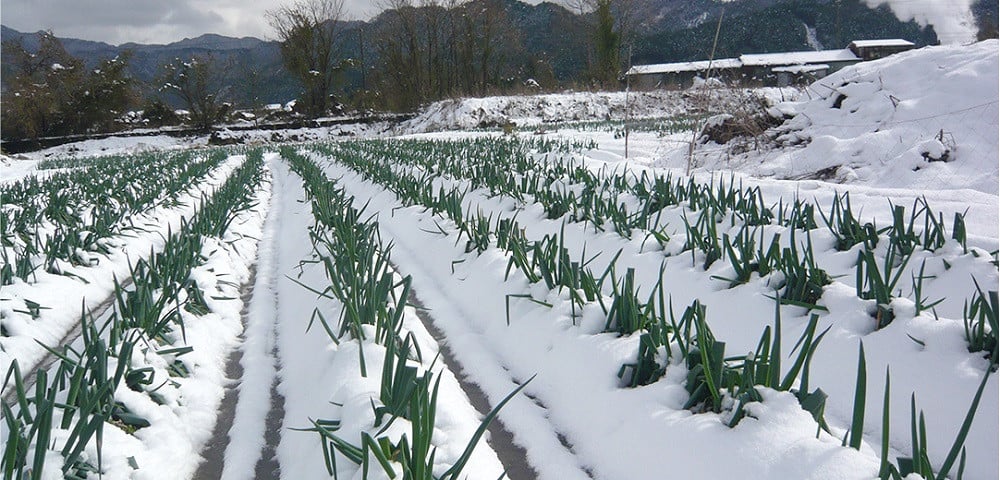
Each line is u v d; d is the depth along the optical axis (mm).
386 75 48312
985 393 2709
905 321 3211
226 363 3814
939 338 3055
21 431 2459
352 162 12242
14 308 4184
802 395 2506
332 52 47906
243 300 5004
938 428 2715
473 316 4324
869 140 8547
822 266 4438
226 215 6641
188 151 22859
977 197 5898
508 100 38531
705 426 2531
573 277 3816
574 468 2680
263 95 49125
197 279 4625
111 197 8547
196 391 3232
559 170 8531
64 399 2770
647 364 2971
